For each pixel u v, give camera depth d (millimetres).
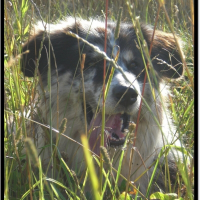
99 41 5125
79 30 5363
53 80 5066
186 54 6293
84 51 4992
